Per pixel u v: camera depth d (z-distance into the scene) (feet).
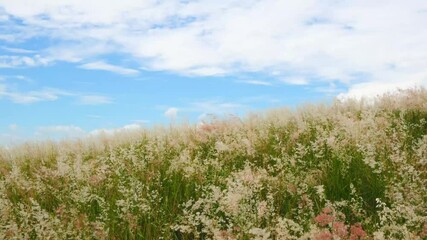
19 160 33.50
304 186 19.27
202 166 23.32
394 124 30.09
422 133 27.89
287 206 18.63
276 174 22.70
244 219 15.70
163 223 17.67
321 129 27.04
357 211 17.44
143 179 22.09
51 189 22.31
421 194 16.94
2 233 16.37
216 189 17.11
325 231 13.56
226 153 26.50
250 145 26.32
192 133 33.01
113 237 16.89
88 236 16.66
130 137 36.27
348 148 23.57
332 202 18.90
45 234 16.02
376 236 13.42
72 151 33.91
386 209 15.06
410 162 20.48
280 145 27.02
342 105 39.17
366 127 25.89
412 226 14.89
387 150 22.63
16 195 22.70
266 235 13.58
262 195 19.83
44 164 29.63
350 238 13.67
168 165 25.21
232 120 34.63
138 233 17.19
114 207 19.61
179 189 21.36
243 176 17.89
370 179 20.57
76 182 21.67
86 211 19.26
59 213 18.95
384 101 37.78
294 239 14.73
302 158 24.23
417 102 34.86
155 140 31.68
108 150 32.63
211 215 17.04
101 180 22.30
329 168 22.02
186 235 17.17
